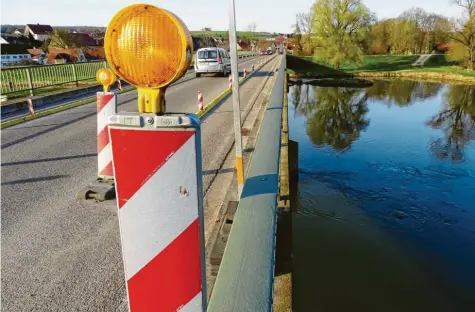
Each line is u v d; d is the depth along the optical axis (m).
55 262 2.84
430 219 8.25
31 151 6.01
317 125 18.95
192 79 18.92
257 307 1.18
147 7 0.98
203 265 1.24
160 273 1.22
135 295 1.26
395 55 55.25
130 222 1.17
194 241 1.19
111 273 2.71
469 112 22.30
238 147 3.19
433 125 18.75
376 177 10.90
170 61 1.01
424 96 28.88
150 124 1.06
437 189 9.98
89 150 6.05
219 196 4.02
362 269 6.29
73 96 13.24
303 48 60.91
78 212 3.73
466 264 6.58
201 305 1.27
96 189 4.09
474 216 8.45
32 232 3.31
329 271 6.19
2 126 7.92
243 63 35.31
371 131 17.42
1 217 3.60
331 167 11.85
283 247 3.52
